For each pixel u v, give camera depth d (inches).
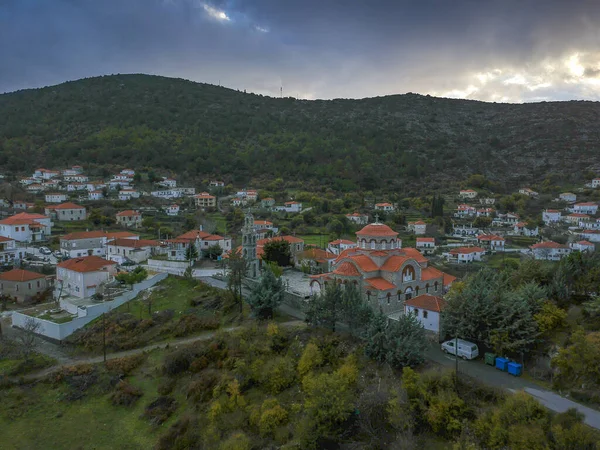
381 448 1612.9
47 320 2997.0
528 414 1472.7
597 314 1999.3
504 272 2684.5
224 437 1830.7
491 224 7308.1
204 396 2127.2
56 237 5157.5
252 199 7672.2
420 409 1670.8
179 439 1892.2
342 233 5954.7
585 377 1681.8
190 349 2456.9
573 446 1328.7
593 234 6190.9
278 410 1856.5
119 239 4515.3
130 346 2701.8
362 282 2603.3
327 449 1673.2
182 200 7445.9
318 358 2098.9
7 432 2044.8
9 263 4259.4
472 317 2080.5
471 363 1990.7
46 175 7775.6
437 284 2930.6
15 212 5925.2
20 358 2662.4
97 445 1943.9
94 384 2361.0
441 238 6496.1
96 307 3063.5
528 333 1939.0
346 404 1732.3
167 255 4456.2
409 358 1905.8
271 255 4042.8
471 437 1520.7
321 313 2372.0
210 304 3056.1
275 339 2337.6
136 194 7239.2
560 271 2319.1
